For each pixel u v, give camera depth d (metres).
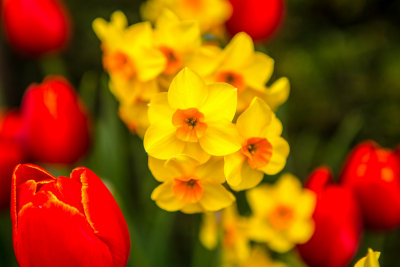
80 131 0.90
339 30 1.82
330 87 1.72
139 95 0.78
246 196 0.97
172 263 1.01
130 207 0.97
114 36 0.80
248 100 0.77
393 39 1.75
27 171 0.71
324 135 1.74
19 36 1.00
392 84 1.65
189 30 0.77
